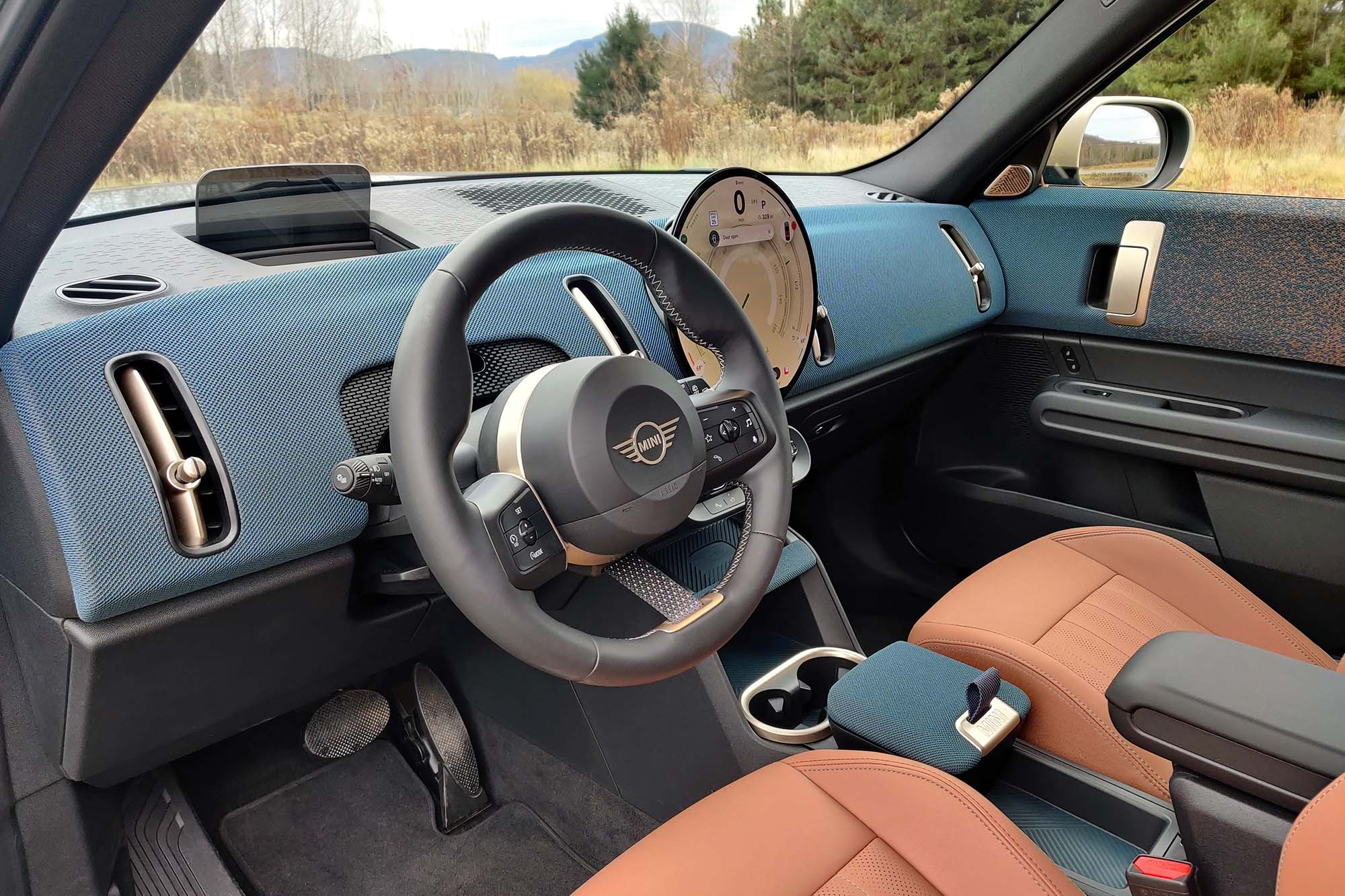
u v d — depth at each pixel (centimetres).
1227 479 176
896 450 226
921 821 87
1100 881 105
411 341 76
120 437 91
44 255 82
